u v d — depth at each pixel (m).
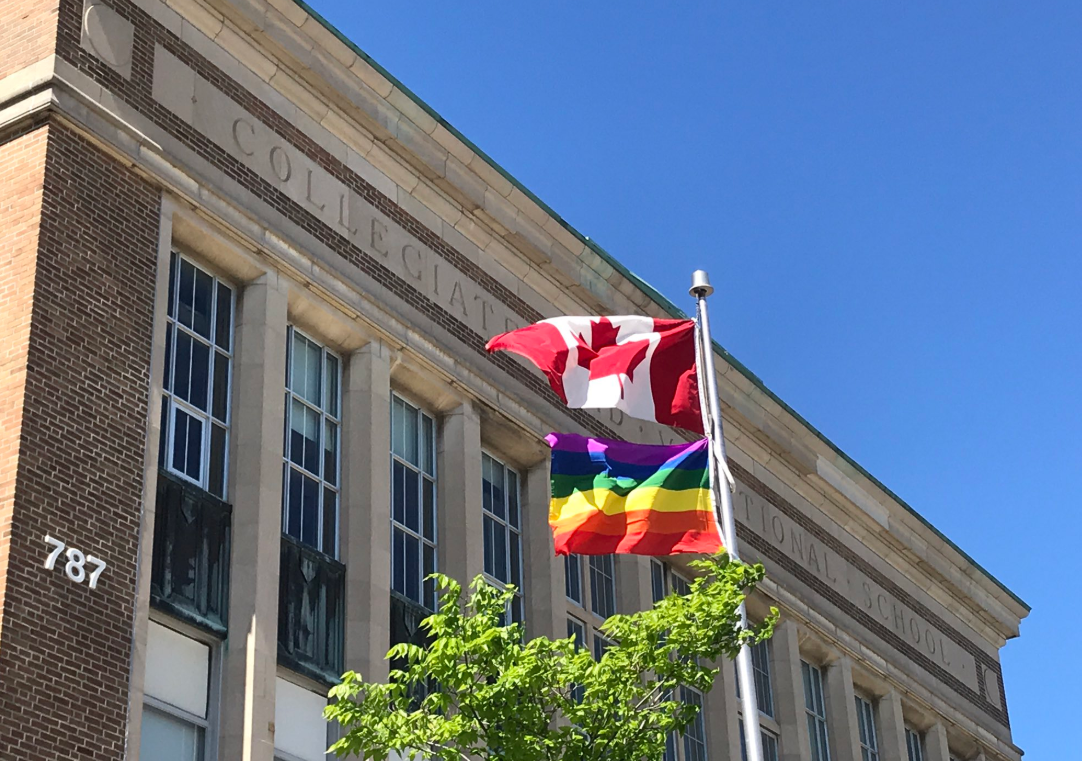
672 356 22.50
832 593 37.66
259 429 22.11
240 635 20.86
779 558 35.78
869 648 38.47
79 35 21.39
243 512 21.61
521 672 17.03
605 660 17.92
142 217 21.38
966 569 43.75
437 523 26.02
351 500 23.88
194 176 22.38
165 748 19.83
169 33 22.92
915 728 40.84
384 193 26.41
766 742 33.97
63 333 19.48
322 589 22.86
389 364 25.25
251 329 22.84
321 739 22.14
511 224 28.88
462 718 17.39
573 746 17.53
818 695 36.78
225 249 22.72
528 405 28.28
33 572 17.98
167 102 22.42
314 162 24.97
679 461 22.12
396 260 26.12
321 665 22.38
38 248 19.55
